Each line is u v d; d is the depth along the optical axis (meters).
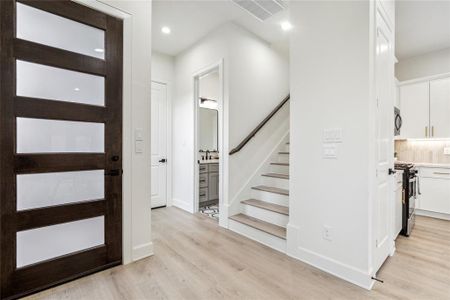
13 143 1.58
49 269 1.73
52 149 1.76
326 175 1.97
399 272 1.94
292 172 2.24
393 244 2.32
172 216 3.60
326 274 1.93
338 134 1.89
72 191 1.86
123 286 1.76
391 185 2.28
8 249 1.57
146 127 2.25
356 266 1.79
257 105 3.52
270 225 2.70
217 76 5.13
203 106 4.88
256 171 3.44
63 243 1.82
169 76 4.25
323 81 2.00
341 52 1.88
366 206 1.74
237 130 3.22
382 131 2.06
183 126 4.06
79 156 1.85
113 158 2.04
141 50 2.20
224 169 3.14
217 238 2.72
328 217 1.96
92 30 1.94
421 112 3.83
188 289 1.73
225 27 3.15
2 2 1.53
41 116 1.68
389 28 2.24
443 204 3.44
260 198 3.22
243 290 1.71
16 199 1.61
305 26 2.14
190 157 3.88
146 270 1.99
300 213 2.18
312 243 2.08
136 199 2.18
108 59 2.00
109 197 2.02
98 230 1.98
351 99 1.82
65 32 1.81
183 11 2.91
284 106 3.97
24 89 1.64
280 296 1.64
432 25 3.17
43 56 1.69
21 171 1.61
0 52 1.52
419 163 3.82
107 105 2.00
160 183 4.14
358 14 1.79
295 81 2.22
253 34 3.46
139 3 2.18
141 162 2.21
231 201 3.09
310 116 2.09
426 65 4.02
